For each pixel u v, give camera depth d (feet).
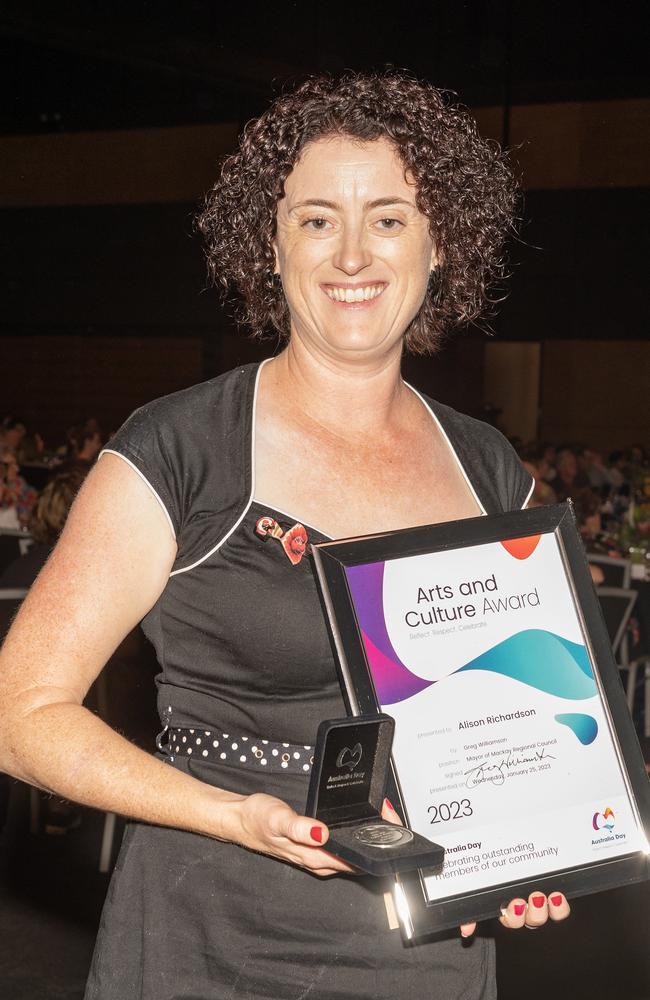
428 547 4.39
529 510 4.57
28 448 36.86
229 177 4.78
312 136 4.41
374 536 4.31
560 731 4.46
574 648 4.55
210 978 4.39
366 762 3.68
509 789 4.35
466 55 41.19
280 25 36.09
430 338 5.22
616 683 4.55
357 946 4.42
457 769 4.29
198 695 4.47
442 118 4.54
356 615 4.23
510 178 4.92
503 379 63.26
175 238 50.80
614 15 44.34
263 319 5.06
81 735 3.97
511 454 5.20
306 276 4.44
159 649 4.54
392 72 4.58
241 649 4.38
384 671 4.25
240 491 4.40
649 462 39.73
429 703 4.29
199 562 4.37
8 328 54.75
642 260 48.60
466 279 4.91
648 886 13.64
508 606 4.48
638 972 11.37
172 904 4.41
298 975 4.39
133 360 54.80
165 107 49.78
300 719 4.40
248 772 4.40
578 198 49.03
